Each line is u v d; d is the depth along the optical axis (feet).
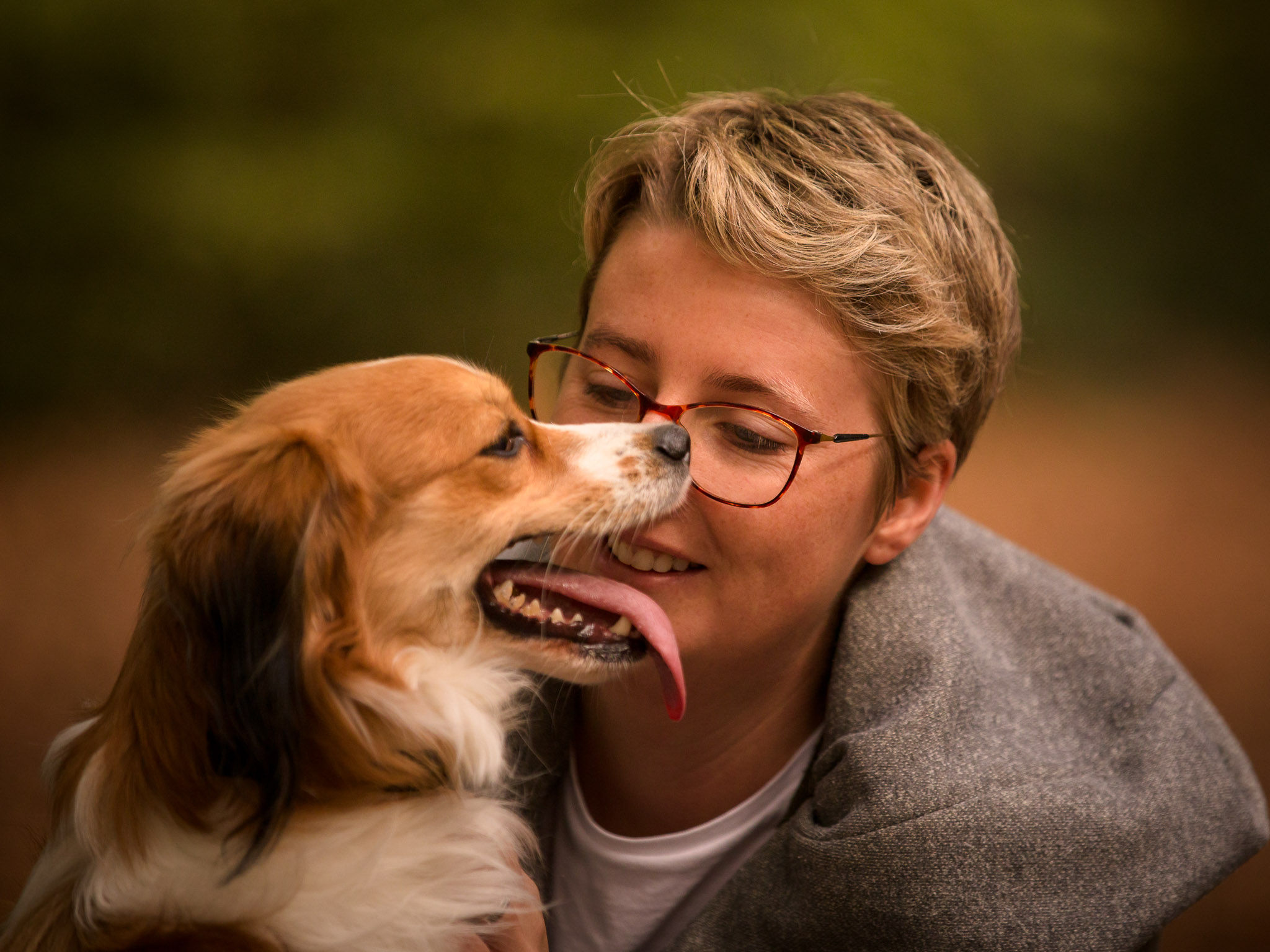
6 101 31.78
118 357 31.17
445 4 33.06
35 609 18.97
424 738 6.50
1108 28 42.39
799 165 6.59
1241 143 51.75
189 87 32.60
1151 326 44.39
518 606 7.12
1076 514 26.91
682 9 32.73
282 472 6.12
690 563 6.74
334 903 6.04
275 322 32.32
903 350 6.51
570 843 7.63
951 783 6.04
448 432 6.84
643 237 6.74
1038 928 5.84
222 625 5.91
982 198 7.48
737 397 6.40
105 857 5.91
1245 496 29.09
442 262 33.14
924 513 7.27
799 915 6.10
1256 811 6.91
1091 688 7.23
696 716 7.00
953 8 36.29
